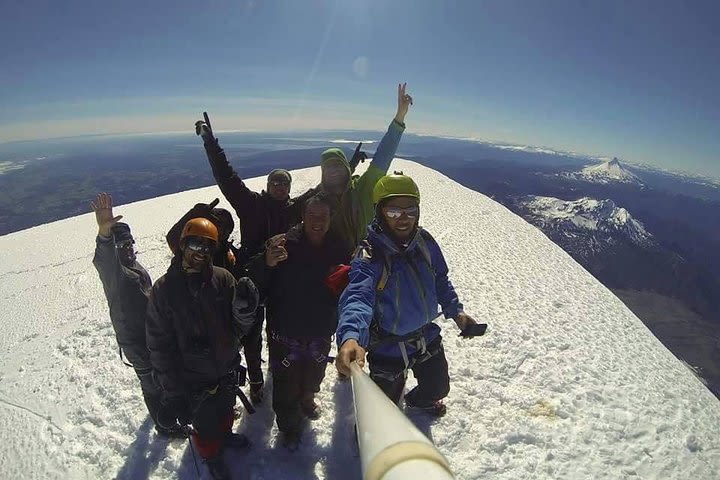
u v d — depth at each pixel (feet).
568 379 15.38
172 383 9.85
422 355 10.83
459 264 28.19
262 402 13.99
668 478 11.42
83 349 18.19
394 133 14.44
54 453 12.54
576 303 22.89
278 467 11.52
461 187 57.52
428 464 4.28
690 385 16.06
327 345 11.78
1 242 40.16
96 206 10.14
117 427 13.28
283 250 10.49
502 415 13.57
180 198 52.90
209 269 9.52
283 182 13.55
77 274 29.22
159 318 9.39
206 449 10.48
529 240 35.45
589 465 11.68
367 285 9.23
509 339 18.12
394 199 9.44
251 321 9.84
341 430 12.81
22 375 16.81
